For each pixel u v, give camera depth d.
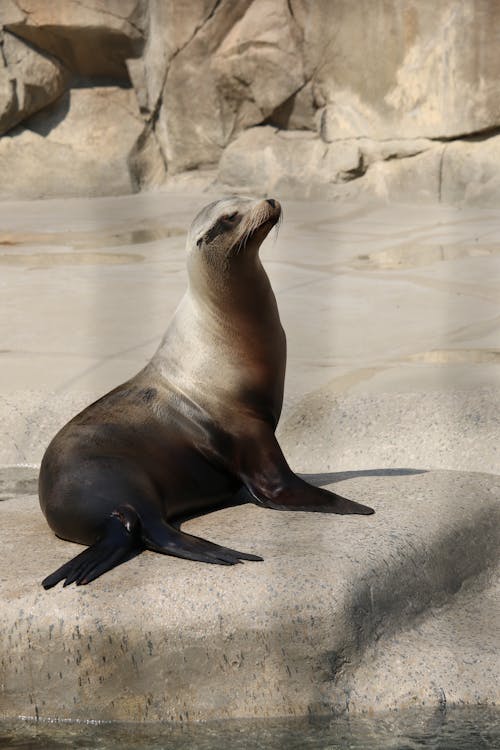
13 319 25.53
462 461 16.52
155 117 54.62
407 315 25.09
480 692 10.71
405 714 10.54
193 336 13.55
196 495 13.24
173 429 13.24
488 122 44.09
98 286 29.36
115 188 53.31
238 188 51.06
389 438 17.20
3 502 14.90
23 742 10.30
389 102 46.88
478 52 43.75
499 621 12.09
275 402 13.66
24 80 53.22
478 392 18.14
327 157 48.81
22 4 52.41
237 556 11.41
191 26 51.53
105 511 11.92
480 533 13.30
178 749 10.05
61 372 20.61
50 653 10.85
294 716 10.63
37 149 53.56
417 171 46.06
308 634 10.73
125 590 11.01
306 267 31.73
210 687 10.75
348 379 19.62
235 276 13.03
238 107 52.16
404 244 35.62
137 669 10.79
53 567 11.66
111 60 54.66
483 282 28.72
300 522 12.67
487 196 43.78
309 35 49.09
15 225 43.31
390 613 11.44
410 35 45.66
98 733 10.50
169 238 38.25
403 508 13.18
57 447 12.88
